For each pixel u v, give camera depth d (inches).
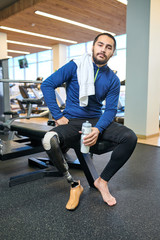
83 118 53.5
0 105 150.9
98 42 49.6
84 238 38.2
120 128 49.9
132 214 46.3
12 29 240.5
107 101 53.6
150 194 56.1
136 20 126.4
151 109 129.4
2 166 78.2
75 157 88.6
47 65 375.2
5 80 91.3
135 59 129.1
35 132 70.6
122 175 69.5
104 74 52.7
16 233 39.5
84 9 182.1
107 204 50.5
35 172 66.1
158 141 121.6
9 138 101.1
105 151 52.9
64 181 64.3
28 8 178.7
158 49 129.0
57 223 42.8
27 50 366.3
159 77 132.8
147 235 39.3
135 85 130.3
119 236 38.9
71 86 52.9
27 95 197.0
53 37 277.6
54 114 51.2
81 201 51.8
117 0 164.9
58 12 188.4
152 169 75.5
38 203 50.9
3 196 54.3
